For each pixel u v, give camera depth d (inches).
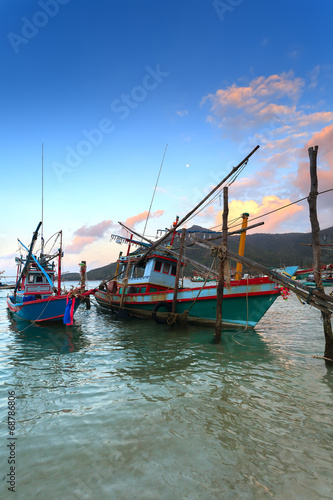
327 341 370.9
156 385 286.2
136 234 890.1
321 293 372.5
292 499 137.5
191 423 210.1
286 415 222.4
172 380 299.9
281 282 423.8
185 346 452.8
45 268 876.0
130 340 508.4
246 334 544.4
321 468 160.6
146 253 774.5
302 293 394.0
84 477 153.4
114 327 659.4
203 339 501.4
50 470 159.8
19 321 755.4
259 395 259.8
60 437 192.7
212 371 327.6
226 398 253.4
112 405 241.1
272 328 625.3
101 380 303.1
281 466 162.6
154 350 431.2
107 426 206.4
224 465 162.9
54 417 221.5
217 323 475.2
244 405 239.6
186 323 604.4
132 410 231.5
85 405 242.2
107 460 167.5
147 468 160.1
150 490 143.3
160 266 792.9
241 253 658.2
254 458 169.5
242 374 316.8
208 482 149.0
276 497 138.6
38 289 831.1
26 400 253.8
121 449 178.2
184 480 150.5
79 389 278.4
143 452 175.0
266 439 189.6
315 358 379.9
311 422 211.6
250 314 571.2
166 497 138.4
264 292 554.3
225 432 198.1
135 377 311.0
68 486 146.9
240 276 641.0
